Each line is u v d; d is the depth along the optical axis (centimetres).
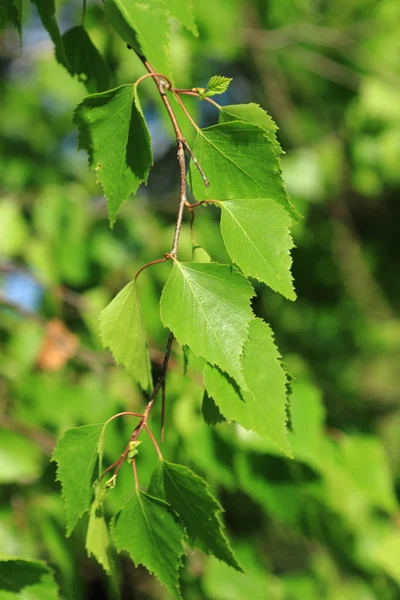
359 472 91
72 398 101
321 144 157
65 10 149
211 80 58
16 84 173
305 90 202
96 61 63
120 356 58
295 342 186
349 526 97
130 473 80
